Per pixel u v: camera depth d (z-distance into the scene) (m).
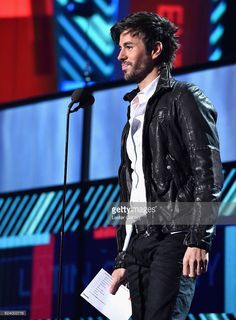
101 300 6.17
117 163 11.56
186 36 13.38
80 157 12.16
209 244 5.43
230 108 10.43
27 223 12.54
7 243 12.70
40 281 12.12
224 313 9.86
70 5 14.43
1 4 14.98
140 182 5.91
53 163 12.59
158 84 5.95
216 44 13.16
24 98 14.45
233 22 13.01
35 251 12.31
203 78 10.72
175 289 5.54
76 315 10.88
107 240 11.27
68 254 11.82
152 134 5.86
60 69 14.57
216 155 5.62
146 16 6.12
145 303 5.80
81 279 11.00
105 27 14.04
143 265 5.80
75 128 12.31
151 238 5.72
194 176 5.62
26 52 14.90
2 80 15.09
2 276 12.54
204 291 10.06
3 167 13.24
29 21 14.86
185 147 5.78
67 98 12.55
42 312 11.96
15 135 13.16
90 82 13.43
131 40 6.10
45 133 12.78
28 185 12.85
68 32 14.46
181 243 5.60
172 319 5.53
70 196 12.03
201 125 5.66
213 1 13.22
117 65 13.81
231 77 10.48
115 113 11.70
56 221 12.12
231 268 9.89
